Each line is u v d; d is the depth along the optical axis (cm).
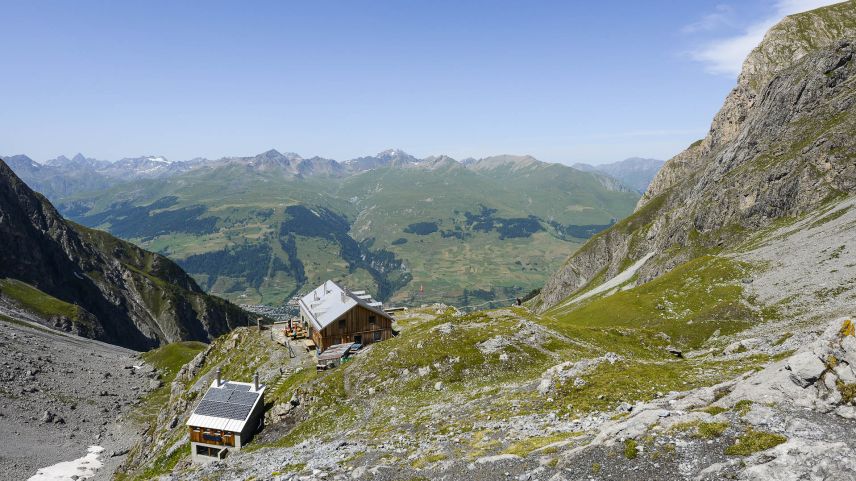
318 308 10150
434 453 3872
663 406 3534
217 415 6450
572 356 7088
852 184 15212
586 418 3931
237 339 10744
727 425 2845
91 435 10725
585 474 2772
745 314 9819
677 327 10275
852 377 2861
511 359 7025
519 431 3988
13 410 10656
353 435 5278
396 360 7281
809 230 13288
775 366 3344
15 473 8562
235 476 4584
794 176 17288
